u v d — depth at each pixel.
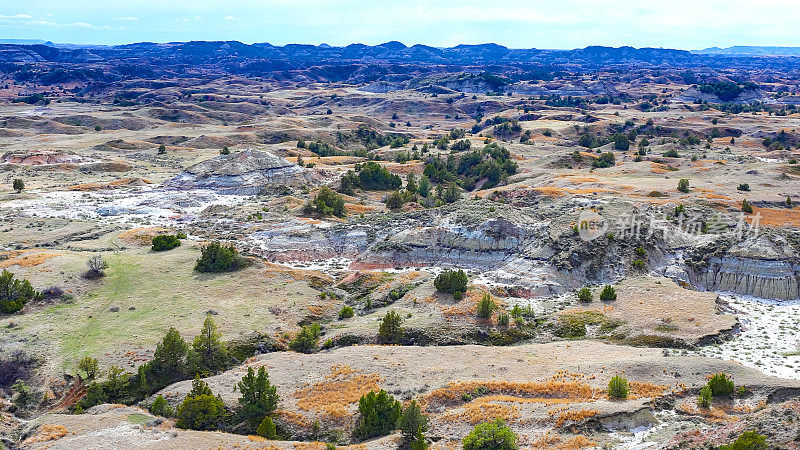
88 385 48.34
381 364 50.31
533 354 52.41
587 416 40.62
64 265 69.75
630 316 60.97
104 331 56.59
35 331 56.00
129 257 75.38
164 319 59.25
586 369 48.56
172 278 69.50
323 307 64.62
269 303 64.25
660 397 44.12
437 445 38.78
